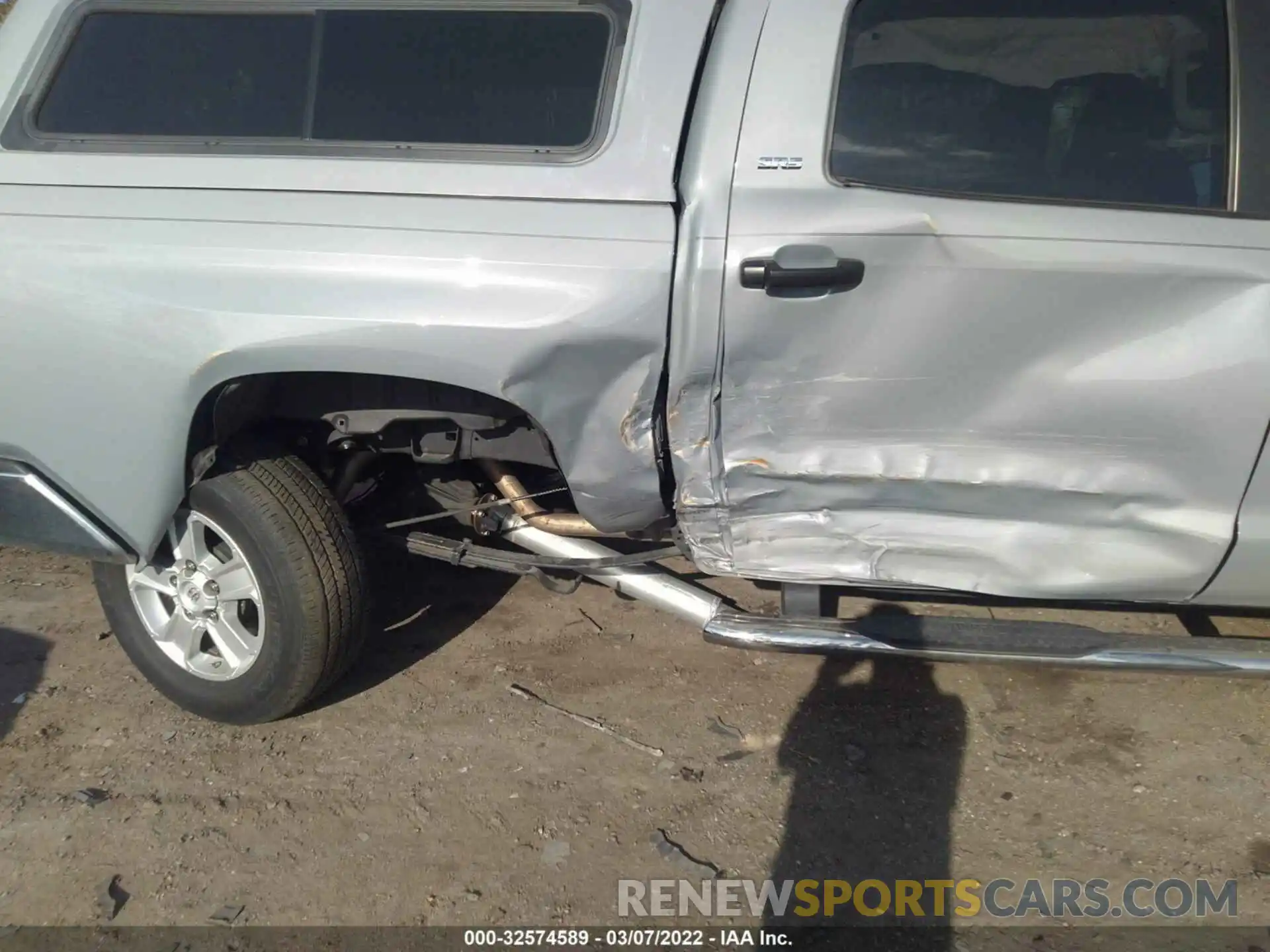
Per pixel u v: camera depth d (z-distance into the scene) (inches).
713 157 92.4
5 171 101.7
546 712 120.2
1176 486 91.8
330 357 95.1
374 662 130.3
